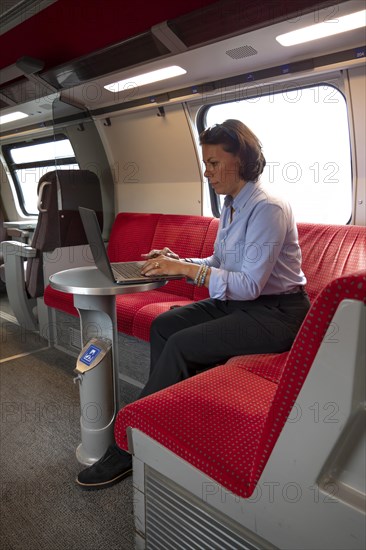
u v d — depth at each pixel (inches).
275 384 58.6
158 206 152.6
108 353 77.8
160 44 90.7
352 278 30.3
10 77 130.0
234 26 79.5
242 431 47.1
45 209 136.3
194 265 76.5
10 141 220.2
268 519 39.3
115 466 74.3
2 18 96.3
